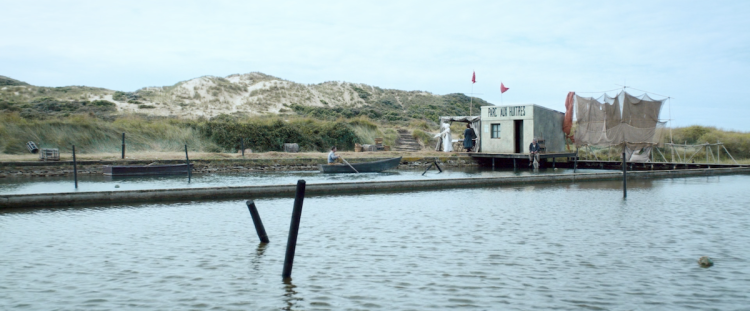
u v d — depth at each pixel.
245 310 7.20
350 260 9.84
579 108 38.47
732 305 7.30
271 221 14.01
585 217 14.60
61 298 7.72
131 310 7.21
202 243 11.36
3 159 29.58
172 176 29.25
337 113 62.78
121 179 26.91
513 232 12.44
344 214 15.16
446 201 18.09
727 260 9.72
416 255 10.18
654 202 17.78
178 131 39.41
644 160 37.84
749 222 13.70
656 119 38.09
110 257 10.16
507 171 34.50
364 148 43.31
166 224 13.55
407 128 55.12
